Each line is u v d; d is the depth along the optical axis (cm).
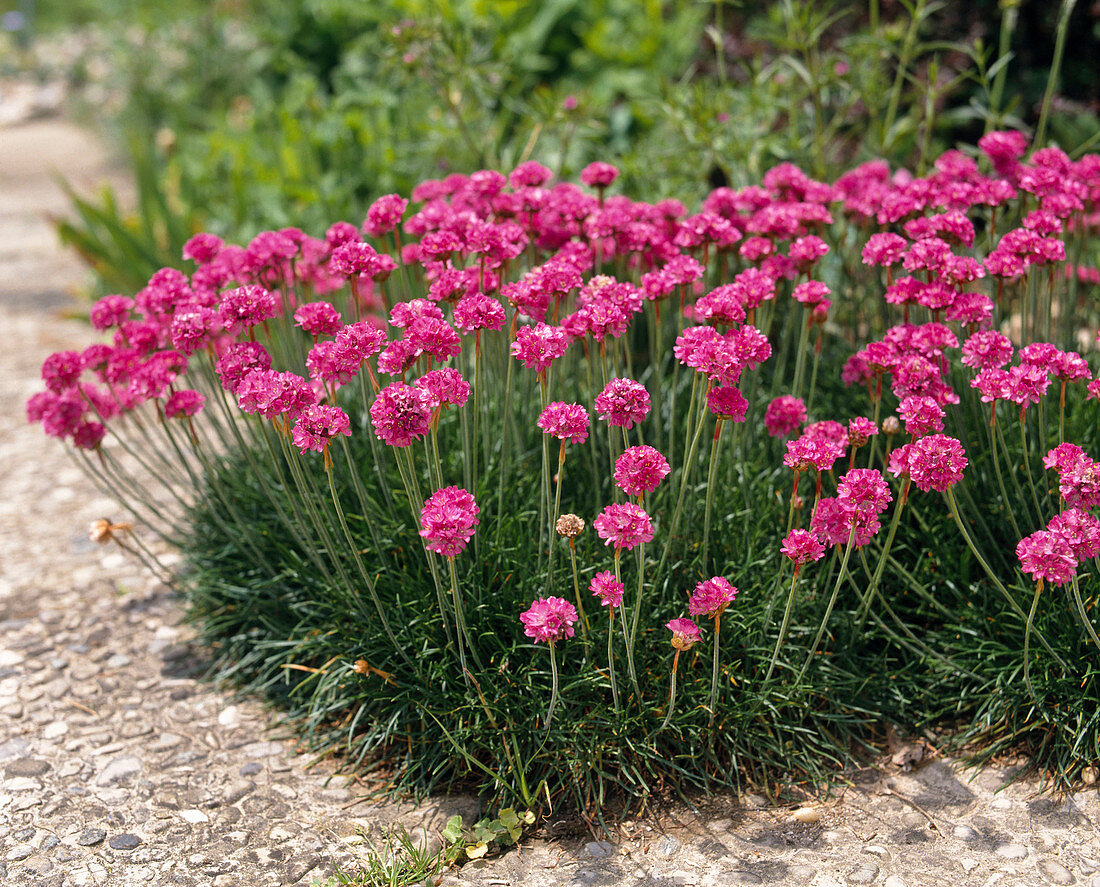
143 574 349
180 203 654
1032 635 249
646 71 632
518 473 290
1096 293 309
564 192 305
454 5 594
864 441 237
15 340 571
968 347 238
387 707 258
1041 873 211
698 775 245
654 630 253
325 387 245
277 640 292
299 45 746
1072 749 232
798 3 393
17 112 1441
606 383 242
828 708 259
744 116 432
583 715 246
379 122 550
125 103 1096
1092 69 465
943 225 273
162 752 262
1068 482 208
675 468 296
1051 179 276
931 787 241
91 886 215
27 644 308
